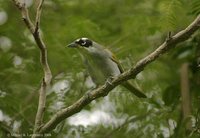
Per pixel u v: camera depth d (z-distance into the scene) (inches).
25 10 377.1
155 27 564.4
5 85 545.0
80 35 565.3
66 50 569.3
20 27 635.5
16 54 589.6
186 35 354.6
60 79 564.1
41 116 386.3
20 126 501.7
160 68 587.5
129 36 585.0
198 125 453.4
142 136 531.2
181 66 543.8
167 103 529.3
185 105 496.7
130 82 502.9
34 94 550.0
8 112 514.0
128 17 625.6
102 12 652.7
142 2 648.4
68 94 546.6
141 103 555.2
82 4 660.1
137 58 565.0
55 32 596.7
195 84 519.2
